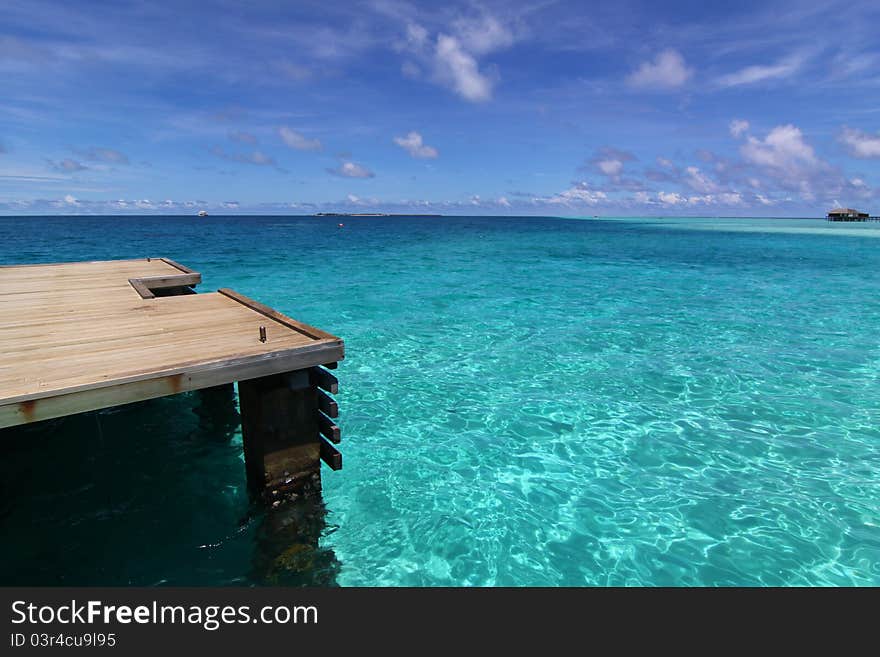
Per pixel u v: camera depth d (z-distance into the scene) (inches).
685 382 388.8
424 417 329.1
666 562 201.0
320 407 198.2
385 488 250.4
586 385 383.9
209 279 919.7
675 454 283.0
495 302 711.1
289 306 666.8
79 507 224.8
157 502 229.8
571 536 216.1
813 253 1569.9
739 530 218.8
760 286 871.7
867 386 378.9
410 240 2299.5
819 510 231.8
